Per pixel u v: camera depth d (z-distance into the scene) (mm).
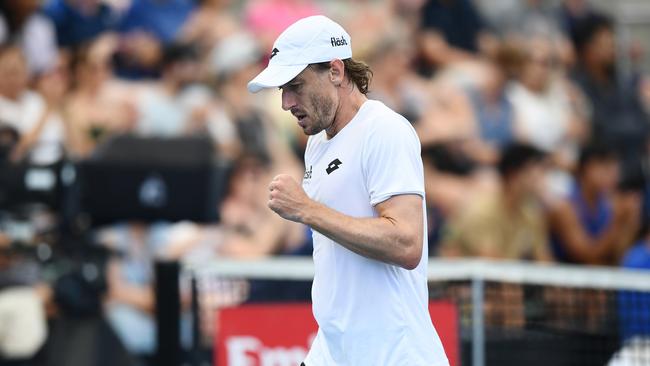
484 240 30469
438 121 32938
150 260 27719
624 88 37656
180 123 30688
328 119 13641
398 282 13906
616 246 33656
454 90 33688
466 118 33156
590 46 37594
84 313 23312
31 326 22781
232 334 20547
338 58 13562
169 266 21625
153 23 31844
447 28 35625
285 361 20625
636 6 41469
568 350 21484
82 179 23094
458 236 30719
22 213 23109
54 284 23156
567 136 35188
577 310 21641
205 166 23203
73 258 23422
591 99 36500
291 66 13344
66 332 23094
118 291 27297
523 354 21375
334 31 13633
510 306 21516
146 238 28141
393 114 13742
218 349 20547
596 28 37688
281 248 29359
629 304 21484
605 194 33625
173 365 21625
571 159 34719
